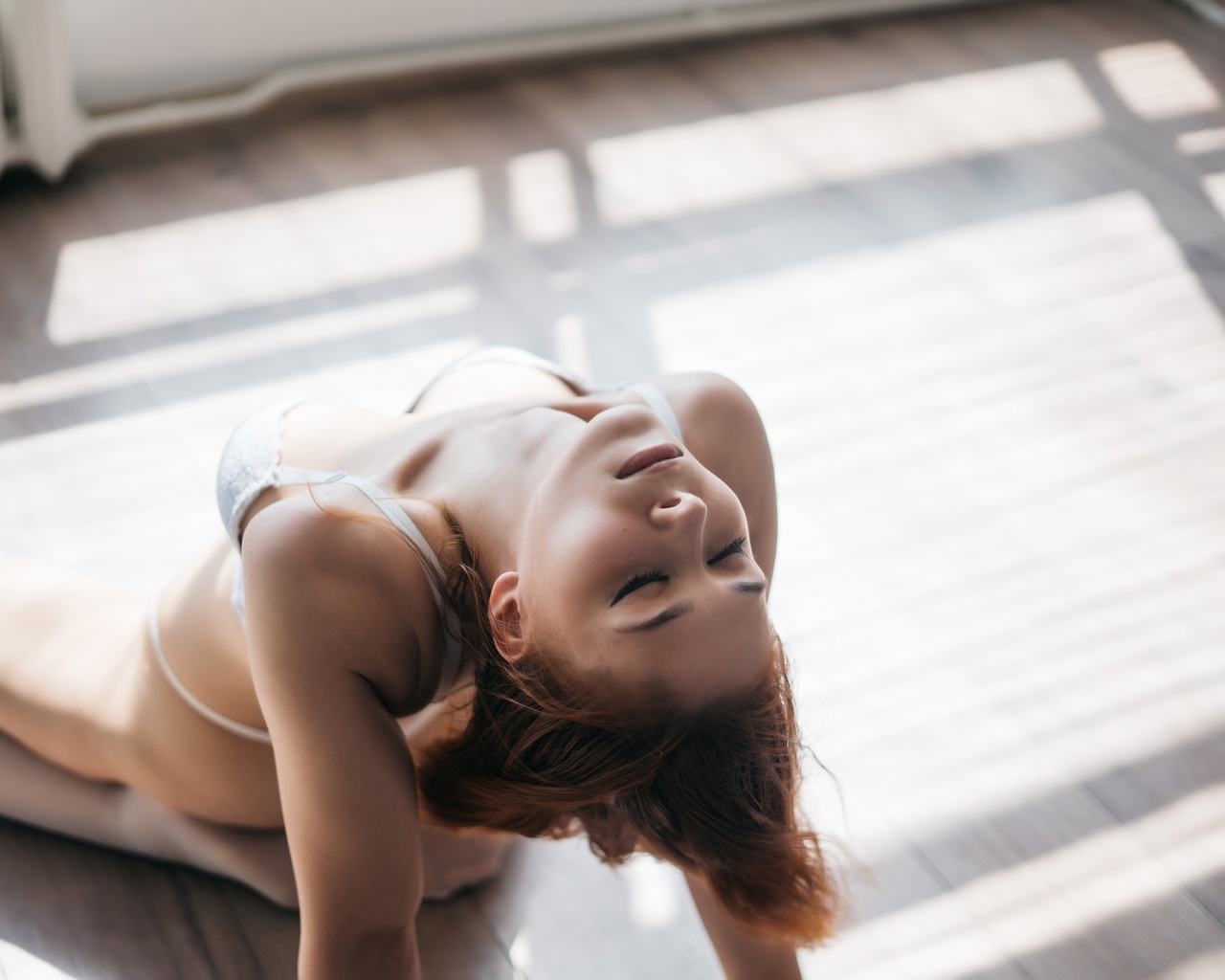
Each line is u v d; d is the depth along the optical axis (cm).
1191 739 187
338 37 316
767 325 258
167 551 198
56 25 248
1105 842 174
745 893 118
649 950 160
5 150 268
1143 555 215
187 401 226
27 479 208
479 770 121
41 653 158
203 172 285
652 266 271
